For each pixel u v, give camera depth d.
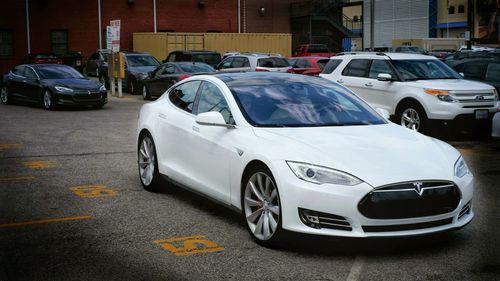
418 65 13.41
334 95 6.57
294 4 45.91
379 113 6.51
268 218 5.32
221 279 4.55
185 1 42.28
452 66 15.38
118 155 10.48
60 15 38.81
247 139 5.67
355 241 4.88
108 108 19.66
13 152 10.78
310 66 23.11
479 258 5.02
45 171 9.06
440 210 4.98
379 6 64.69
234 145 5.78
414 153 5.30
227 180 5.89
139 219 6.33
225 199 5.97
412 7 61.19
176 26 42.19
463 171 5.34
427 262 4.92
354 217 4.82
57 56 35.94
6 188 7.89
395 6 63.00
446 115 12.12
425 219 4.93
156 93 22.36
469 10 36.09
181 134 6.79
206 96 6.72
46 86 19.05
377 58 13.68
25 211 6.69
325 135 5.55
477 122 12.27
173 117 7.07
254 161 5.47
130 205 6.95
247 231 5.88
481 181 8.34
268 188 5.31
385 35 64.44
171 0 41.88
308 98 6.38
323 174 4.93
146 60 26.39
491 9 54.69
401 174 4.93
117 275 4.65
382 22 64.62
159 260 5.00
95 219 6.34
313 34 48.19
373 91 13.45
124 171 9.07
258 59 23.09
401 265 4.85
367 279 4.54
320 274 4.65
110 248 5.34
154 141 7.41
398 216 4.85
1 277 4.61
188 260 5.00
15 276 4.63
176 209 6.76
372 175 4.88
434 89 12.25
